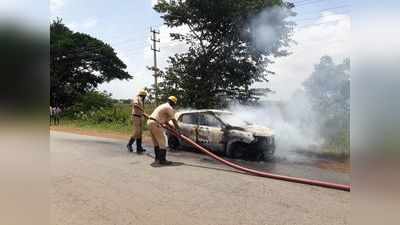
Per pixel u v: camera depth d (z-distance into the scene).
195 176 7.26
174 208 5.18
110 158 9.36
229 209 5.13
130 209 5.12
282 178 6.97
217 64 18.88
